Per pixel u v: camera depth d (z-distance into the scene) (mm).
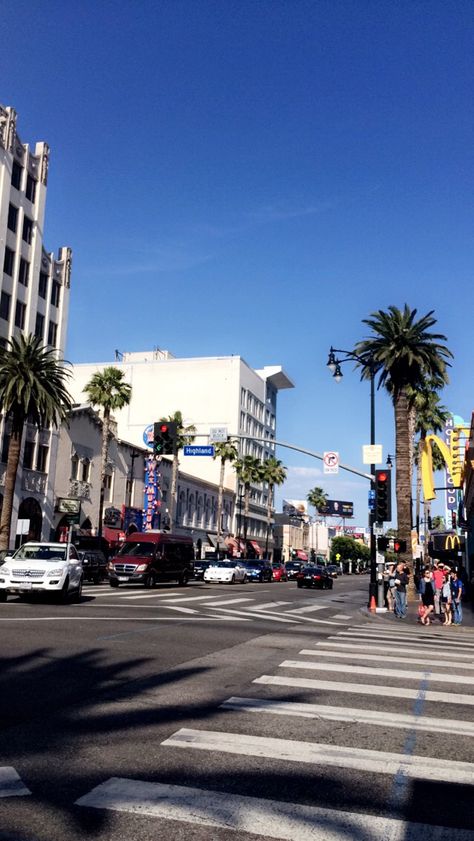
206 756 5691
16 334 45000
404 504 35469
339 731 6680
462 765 5738
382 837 4195
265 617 20062
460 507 46906
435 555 56250
